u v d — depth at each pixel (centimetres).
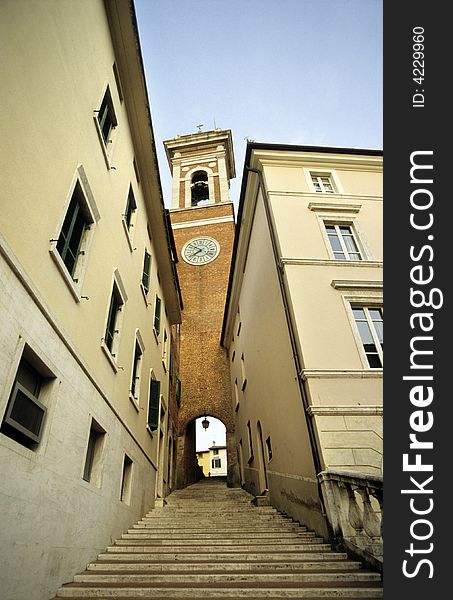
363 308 1018
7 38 430
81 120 677
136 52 983
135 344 1056
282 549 669
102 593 456
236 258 1722
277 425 1133
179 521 993
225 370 2359
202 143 3697
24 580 396
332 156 1339
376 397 855
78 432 589
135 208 1152
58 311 540
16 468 397
